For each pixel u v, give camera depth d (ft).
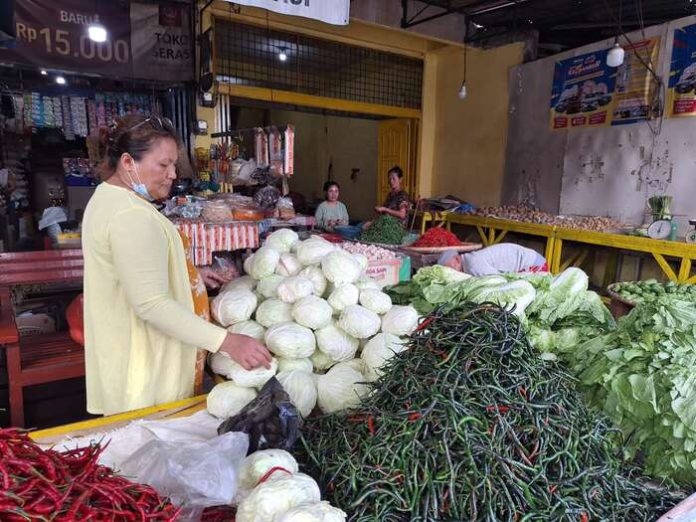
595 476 3.64
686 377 4.51
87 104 18.24
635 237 15.66
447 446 3.34
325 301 5.48
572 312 6.84
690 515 3.61
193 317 4.59
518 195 24.41
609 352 5.07
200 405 4.99
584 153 20.90
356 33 24.26
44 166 19.36
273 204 16.33
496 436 3.43
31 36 16.07
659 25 17.58
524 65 23.43
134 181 4.71
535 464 3.43
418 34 24.03
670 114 17.53
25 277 10.12
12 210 17.58
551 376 3.95
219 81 20.94
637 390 4.60
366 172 32.32
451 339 3.97
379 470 3.38
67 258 10.50
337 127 34.17
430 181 29.58
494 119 25.38
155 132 4.66
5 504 2.42
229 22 20.90
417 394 3.67
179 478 3.08
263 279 6.08
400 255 11.68
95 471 2.93
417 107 28.43
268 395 4.04
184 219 12.12
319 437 4.08
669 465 4.35
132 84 18.99
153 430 4.27
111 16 17.19
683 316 5.09
